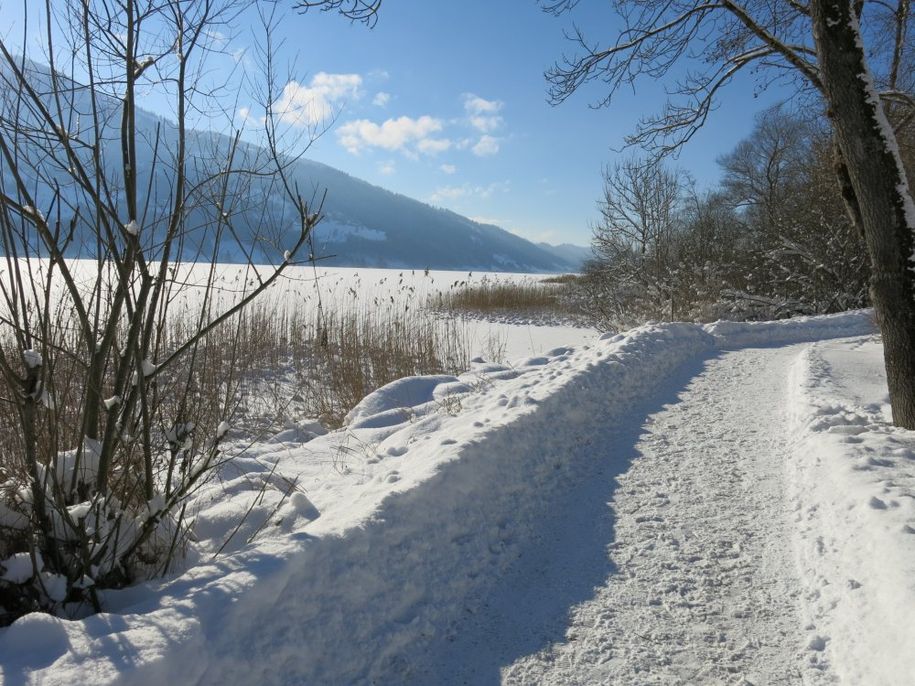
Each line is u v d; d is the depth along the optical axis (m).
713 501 4.50
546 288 28.94
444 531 3.71
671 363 9.58
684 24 8.33
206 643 2.31
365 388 9.08
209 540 3.56
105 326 3.00
